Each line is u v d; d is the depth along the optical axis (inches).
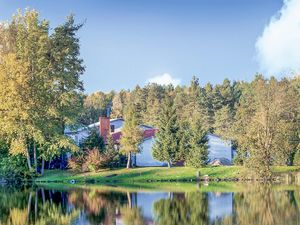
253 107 3853.3
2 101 2802.7
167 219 1248.8
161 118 3316.9
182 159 3255.4
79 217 1286.9
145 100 7106.3
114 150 3201.3
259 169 2733.8
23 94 2817.4
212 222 1199.6
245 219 1242.6
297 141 3117.6
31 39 2896.2
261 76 4055.1
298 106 3390.7
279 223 1173.1
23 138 2837.1
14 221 1227.9
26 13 2933.1
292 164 3093.0
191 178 2822.3
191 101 6284.5
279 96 3134.8
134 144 3186.5
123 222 1201.4
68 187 2326.5
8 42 3075.8
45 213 1368.1
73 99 3024.1
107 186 2378.2
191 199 1695.4
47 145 2955.2
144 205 1530.5
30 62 2891.2
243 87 6441.9
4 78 2815.0
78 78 3085.6
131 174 2930.6
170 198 1729.8
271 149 2864.2
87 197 1788.9
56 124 2979.8
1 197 1818.4
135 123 3198.8
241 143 2901.1
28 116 2795.3
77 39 3070.9
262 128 2842.0
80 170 3070.9
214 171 2935.5
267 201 1619.1
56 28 3009.4
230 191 2004.2
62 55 2965.1
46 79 2903.5
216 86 6338.6
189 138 3260.3
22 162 2972.4
